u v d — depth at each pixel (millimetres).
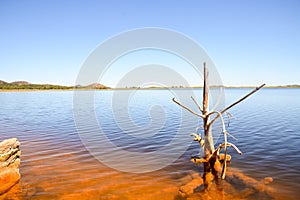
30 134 16172
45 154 11438
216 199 6930
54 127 18891
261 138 14031
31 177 8570
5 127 19047
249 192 7293
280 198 6852
